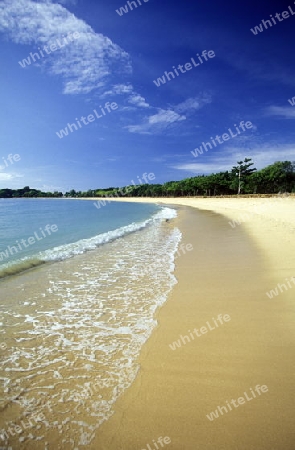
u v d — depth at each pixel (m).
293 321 4.62
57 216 31.72
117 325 4.92
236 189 82.94
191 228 18.62
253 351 3.86
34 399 3.14
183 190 114.75
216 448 2.45
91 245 13.05
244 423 2.70
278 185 72.56
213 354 3.86
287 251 9.11
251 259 8.66
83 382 3.41
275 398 2.98
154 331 4.63
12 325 5.01
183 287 6.70
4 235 16.22
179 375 3.46
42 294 6.58
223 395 3.08
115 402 3.05
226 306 5.40
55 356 4.00
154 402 3.02
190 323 4.83
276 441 2.49
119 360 3.85
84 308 5.72
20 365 3.80
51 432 2.69
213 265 8.41
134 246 12.73
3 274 8.16
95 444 2.55
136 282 7.33
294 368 3.45
